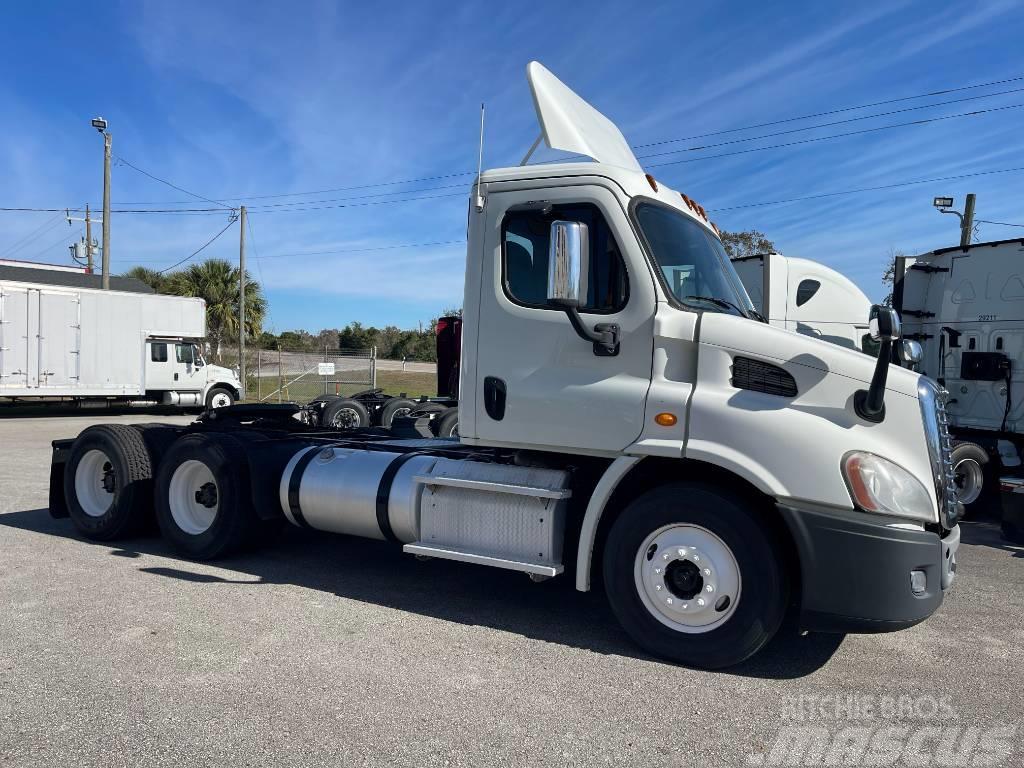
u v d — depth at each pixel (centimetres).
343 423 1405
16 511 819
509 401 462
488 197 473
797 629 486
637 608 428
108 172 2777
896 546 378
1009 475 930
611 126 555
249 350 3469
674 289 437
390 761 312
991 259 948
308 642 443
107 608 495
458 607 518
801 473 388
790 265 947
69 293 2203
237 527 603
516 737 335
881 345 380
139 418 2366
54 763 306
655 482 451
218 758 312
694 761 319
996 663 437
